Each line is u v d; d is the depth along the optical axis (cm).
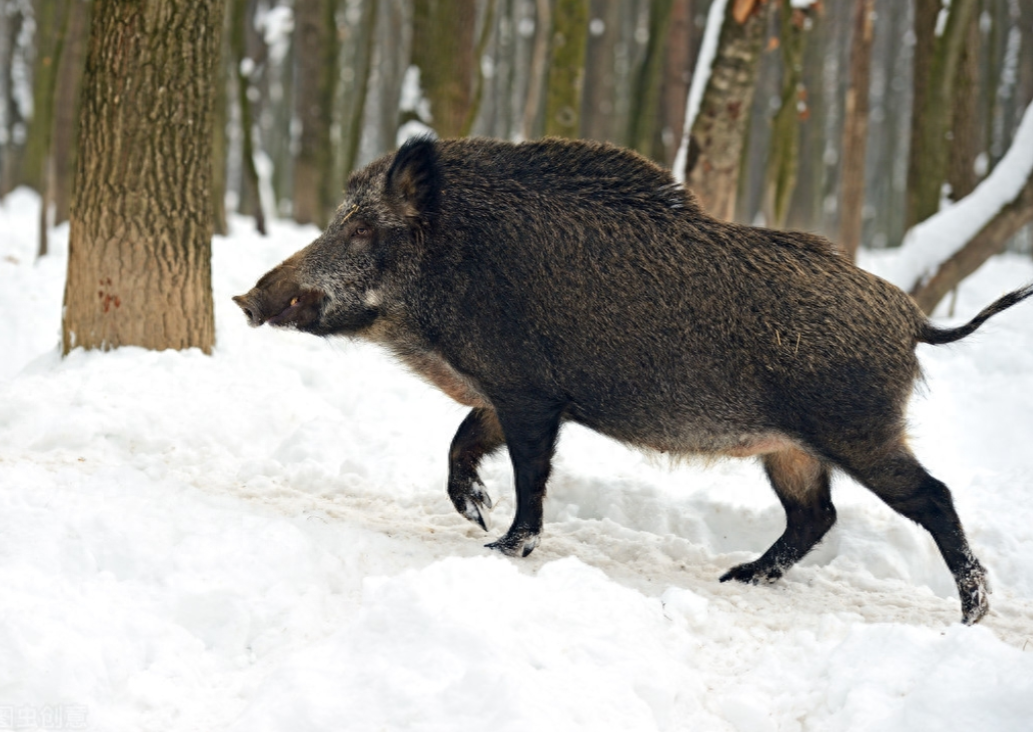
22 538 455
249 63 1554
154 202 808
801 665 429
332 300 568
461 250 550
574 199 549
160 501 518
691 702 391
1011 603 564
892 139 3138
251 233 1592
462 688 344
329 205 1892
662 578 555
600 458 762
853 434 517
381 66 3400
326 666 364
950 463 815
